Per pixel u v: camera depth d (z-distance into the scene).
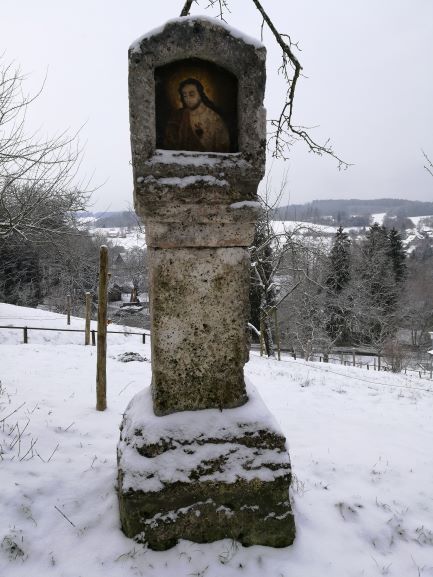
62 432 4.22
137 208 2.86
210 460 2.70
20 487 3.09
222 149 2.96
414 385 10.84
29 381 6.22
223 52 2.77
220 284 2.95
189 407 2.93
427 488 3.84
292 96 5.87
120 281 41.22
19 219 10.52
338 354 30.64
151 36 2.69
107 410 5.07
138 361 8.88
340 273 29.83
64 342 14.87
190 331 2.93
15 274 27.05
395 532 3.12
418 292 39.50
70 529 2.78
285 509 2.75
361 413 6.47
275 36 5.40
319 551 2.76
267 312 15.44
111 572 2.45
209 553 2.60
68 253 16.06
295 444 4.76
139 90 2.70
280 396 7.15
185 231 2.86
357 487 3.73
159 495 2.62
